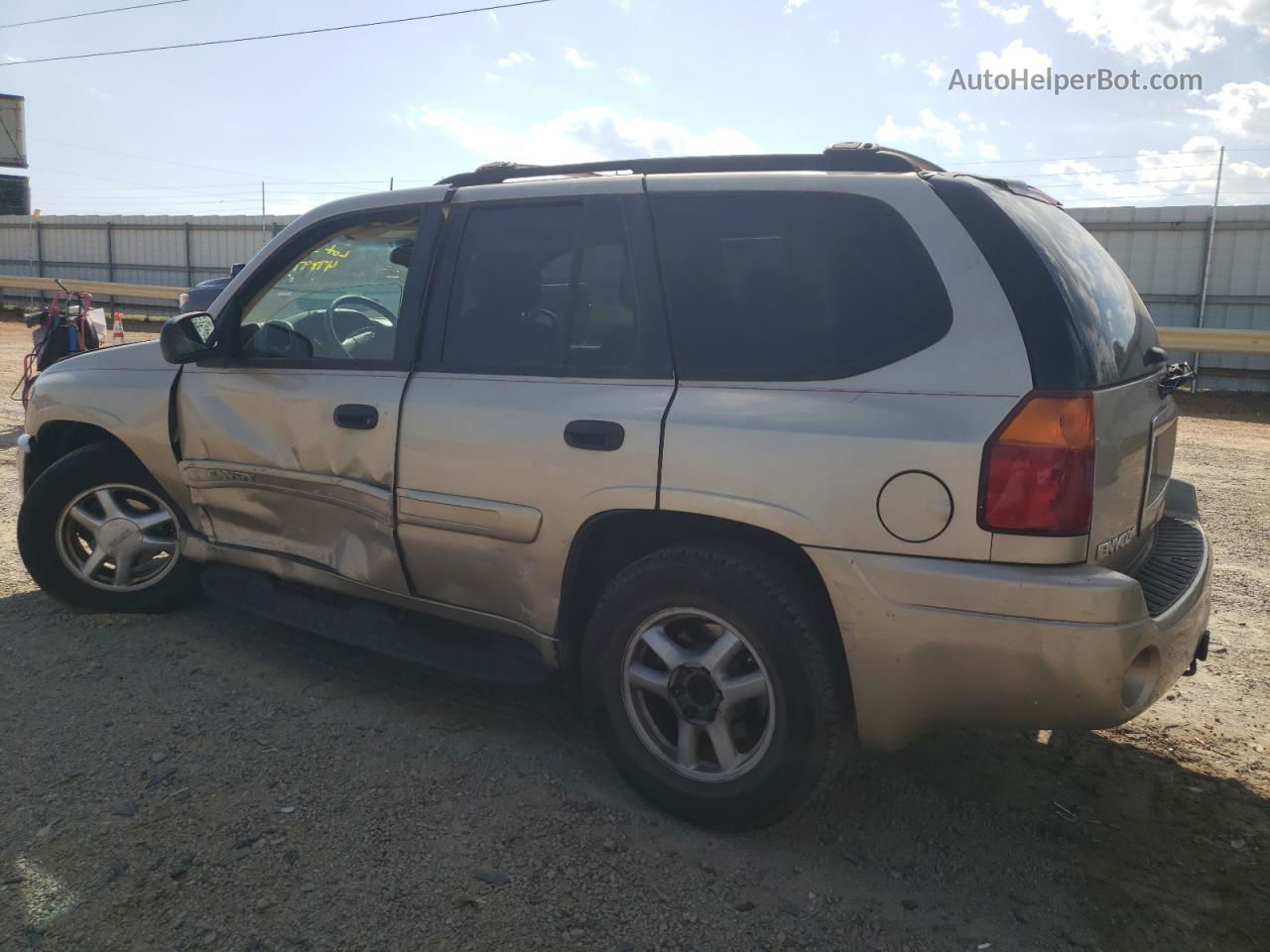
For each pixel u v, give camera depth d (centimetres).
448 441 314
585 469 287
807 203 275
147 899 245
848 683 264
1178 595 266
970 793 306
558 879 257
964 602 238
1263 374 1471
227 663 389
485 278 325
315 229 371
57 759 312
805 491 254
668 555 277
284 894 248
